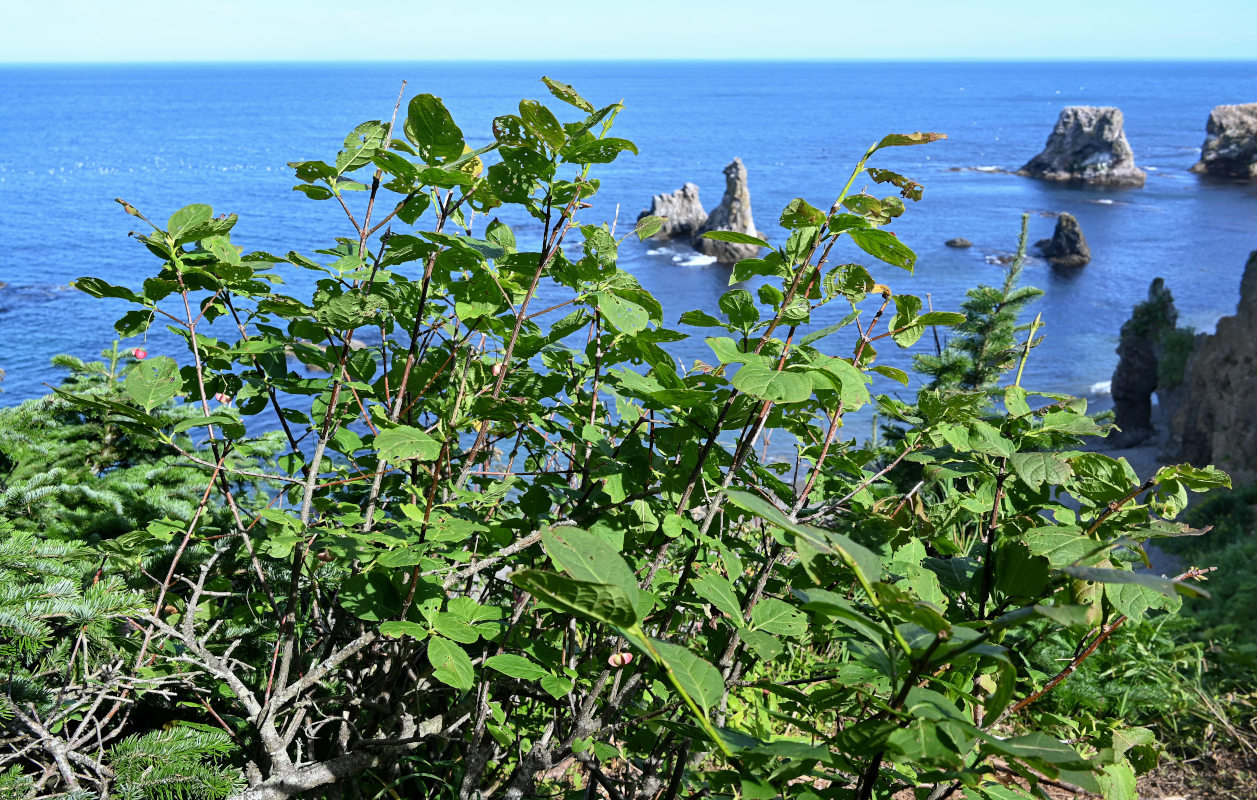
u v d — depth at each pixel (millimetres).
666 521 1950
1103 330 43719
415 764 2609
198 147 131250
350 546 1951
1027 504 2334
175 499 3375
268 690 2176
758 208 77812
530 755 2062
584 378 2688
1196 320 45969
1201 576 1892
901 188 1961
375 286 2496
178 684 2299
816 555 1177
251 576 2793
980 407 2400
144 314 2203
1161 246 64125
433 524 2016
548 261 2254
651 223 2311
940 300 45406
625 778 2512
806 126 170750
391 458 1906
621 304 2143
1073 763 1104
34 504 3193
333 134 150500
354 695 2354
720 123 177875
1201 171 100062
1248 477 19516
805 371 1846
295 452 2629
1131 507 2023
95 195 83625
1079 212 78312
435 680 2645
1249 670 5105
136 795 1923
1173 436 24828
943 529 2680
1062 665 3656
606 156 2141
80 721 2377
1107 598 1816
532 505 2334
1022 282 52750
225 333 20938
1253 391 20297
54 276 48656
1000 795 1542
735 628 1854
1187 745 4375
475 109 172500
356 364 2693
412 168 2152
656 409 2363
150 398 2205
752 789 1207
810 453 2533
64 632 2385
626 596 1059
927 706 1192
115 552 2273
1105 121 94938
